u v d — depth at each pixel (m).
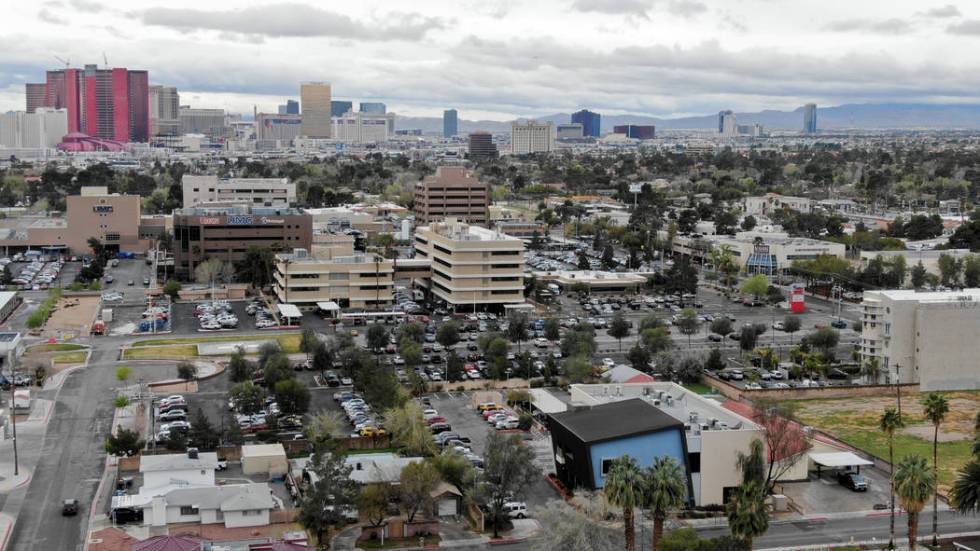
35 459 188.12
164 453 188.75
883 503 177.00
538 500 173.38
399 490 162.88
